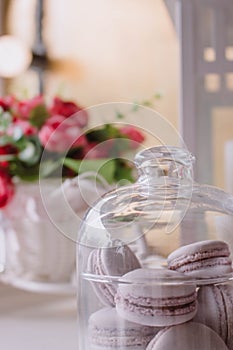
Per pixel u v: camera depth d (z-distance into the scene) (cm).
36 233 75
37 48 244
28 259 76
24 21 247
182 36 82
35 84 241
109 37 234
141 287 39
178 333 38
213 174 83
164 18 221
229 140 82
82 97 238
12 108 78
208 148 83
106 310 40
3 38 235
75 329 66
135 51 227
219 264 40
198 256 40
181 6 82
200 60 82
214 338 39
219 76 82
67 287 76
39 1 246
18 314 75
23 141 74
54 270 77
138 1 227
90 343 41
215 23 82
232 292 40
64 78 242
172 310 38
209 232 41
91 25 238
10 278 80
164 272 39
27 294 89
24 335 64
